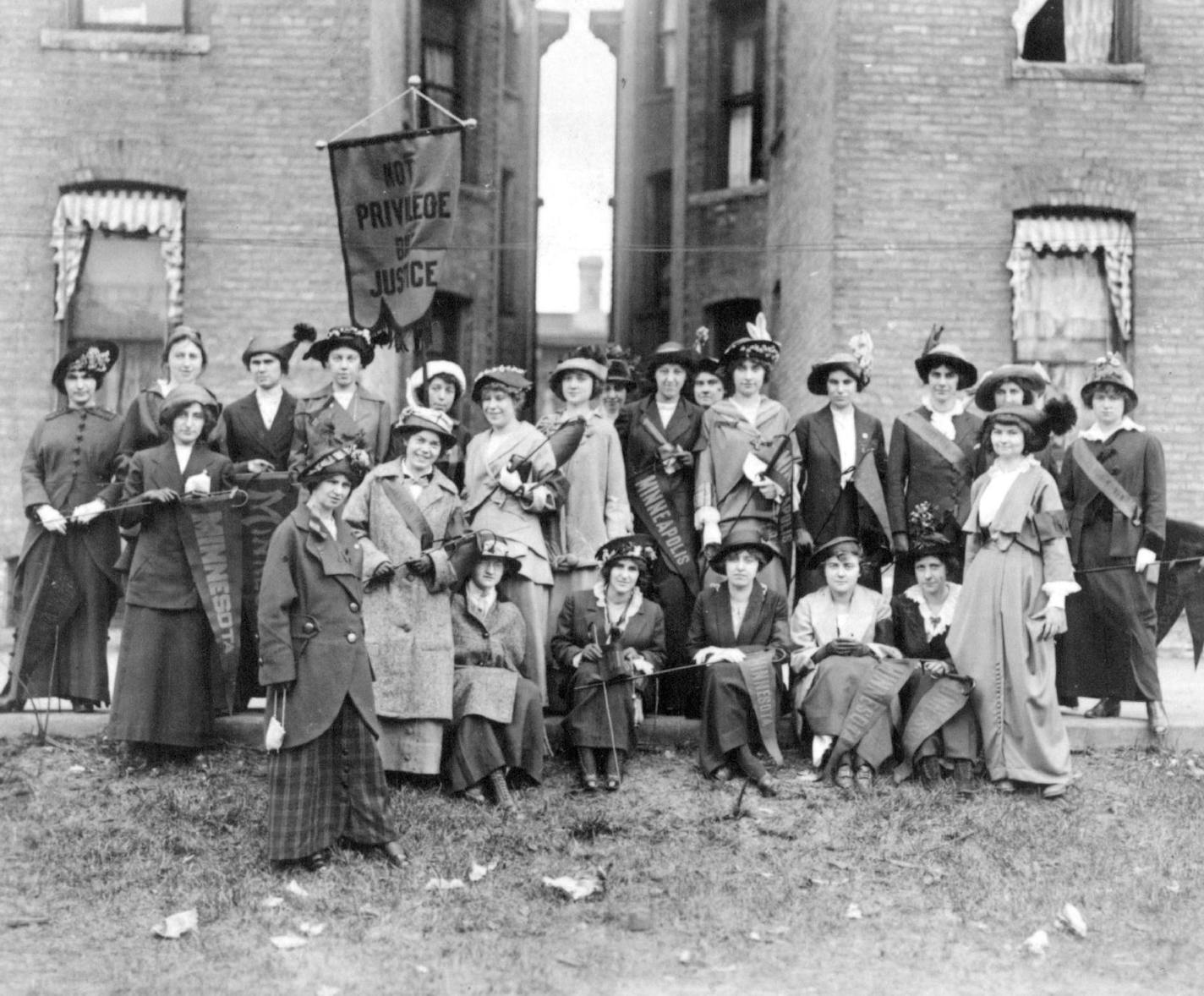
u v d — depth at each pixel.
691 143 19.67
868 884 7.20
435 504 8.34
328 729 7.17
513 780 8.26
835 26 13.38
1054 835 7.68
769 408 9.16
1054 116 13.39
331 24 13.50
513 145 21.19
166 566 8.20
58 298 13.32
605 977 6.21
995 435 8.42
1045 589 8.23
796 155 15.30
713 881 7.16
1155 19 13.52
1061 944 6.65
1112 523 8.84
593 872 7.23
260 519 8.55
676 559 9.04
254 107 13.45
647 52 22.69
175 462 8.38
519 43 21.44
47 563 8.62
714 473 9.02
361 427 8.93
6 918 6.70
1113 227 13.43
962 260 13.28
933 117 13.34
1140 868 7.38
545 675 8.85
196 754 8.38
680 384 9.31
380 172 8.91
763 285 18.45
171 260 13.37
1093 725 8.79
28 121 13.37
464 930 6.64
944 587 8.60
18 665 8.56
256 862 7.24
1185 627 13.18
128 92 13.40
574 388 8.93
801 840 7.63
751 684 8.30
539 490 8.57
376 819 7.28
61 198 13.38
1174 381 13.35
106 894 6.95
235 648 8.23
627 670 8.27
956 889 7.14
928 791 8.13
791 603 9.92
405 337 8.95
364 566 7.98
